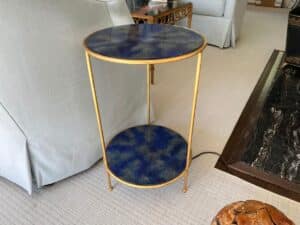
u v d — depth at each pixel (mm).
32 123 900
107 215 949
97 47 771
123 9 1096
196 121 1487
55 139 979
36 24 803
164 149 1100
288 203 994
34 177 1006
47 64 856
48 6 826
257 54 2445
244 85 1896
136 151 1090
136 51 742
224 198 1013
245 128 1444
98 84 1043
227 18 2469
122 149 1102
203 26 2629
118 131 1237
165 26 976
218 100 1702
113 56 708
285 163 1204
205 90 1819
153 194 1028
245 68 2162
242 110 1604
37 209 969
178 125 1444
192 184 1073
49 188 1054
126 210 967
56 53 868
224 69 2141
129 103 1254
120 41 820
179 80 1957
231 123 1480
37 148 947
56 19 851
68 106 968
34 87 853
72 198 1014
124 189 1052
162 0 2197
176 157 1059
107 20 1048
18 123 874
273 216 643
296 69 2141
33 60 820
